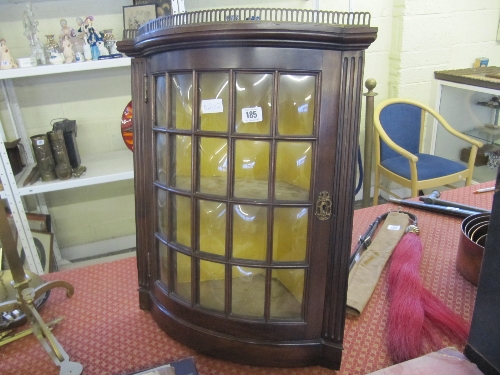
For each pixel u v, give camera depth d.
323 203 0.61
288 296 0.66
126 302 0.87
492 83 2.31
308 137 0.59
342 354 0.70
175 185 0.67
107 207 2.41
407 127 2.61
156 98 0.69
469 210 1.16
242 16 0.66
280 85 0.57
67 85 2.12
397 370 0.62
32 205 2.24
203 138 0.62
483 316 0.61
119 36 2.12
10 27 1.94
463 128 2.83
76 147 2.00
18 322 0.78
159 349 0.73
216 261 0.65
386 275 0.92
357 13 0.59
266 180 0.61
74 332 0.78
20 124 2.07
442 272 0.94
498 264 0.57
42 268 1.98
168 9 1.93
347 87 0.57
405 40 2.60
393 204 1.28
